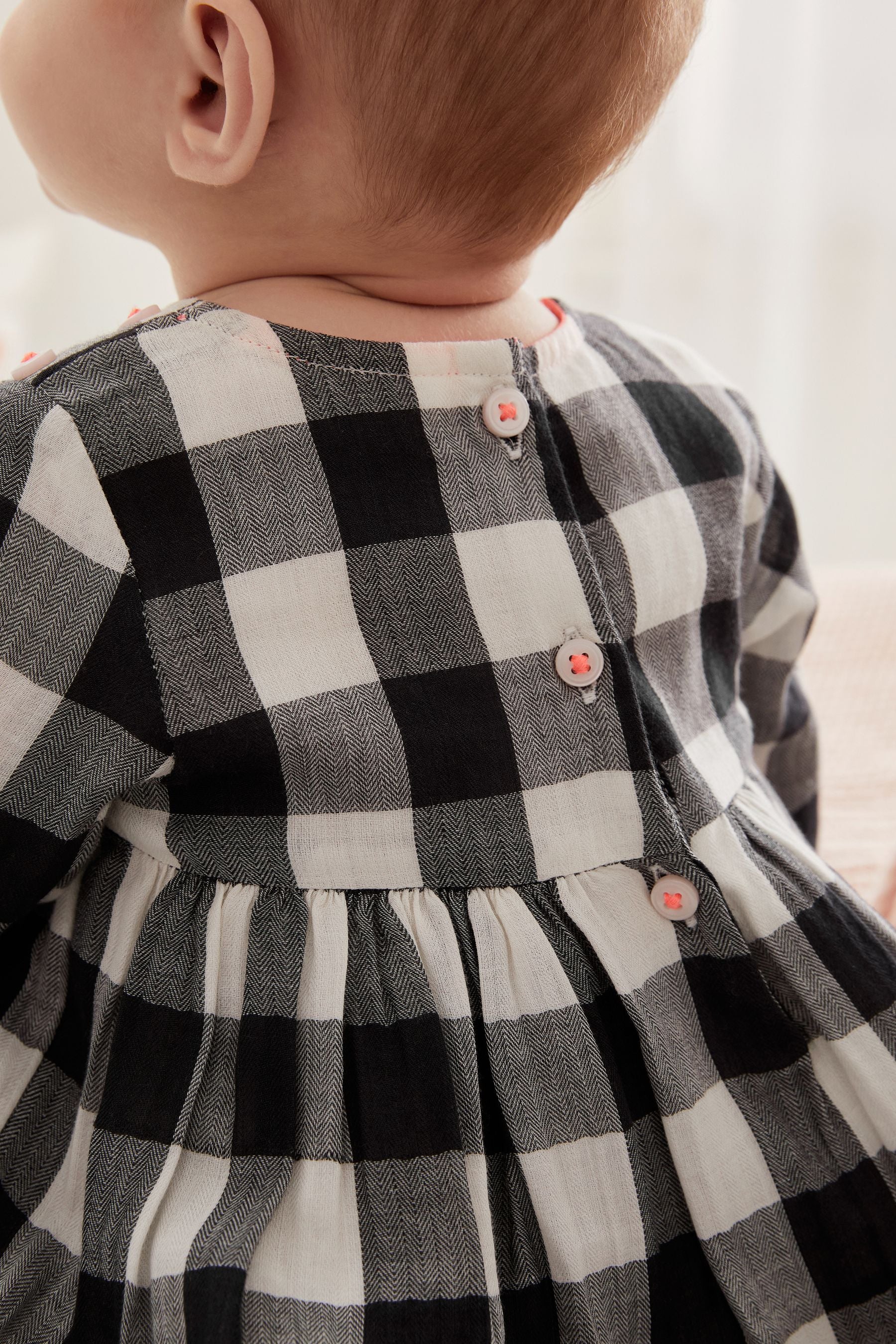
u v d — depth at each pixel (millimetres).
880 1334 461
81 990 478
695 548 495
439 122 399
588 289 1439
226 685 417
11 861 434
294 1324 399
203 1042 432
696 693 510
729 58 1377
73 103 436
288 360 427
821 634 1228
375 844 436
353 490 426
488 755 437
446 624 434
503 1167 438
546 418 458
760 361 1509
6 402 415
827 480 1610
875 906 773
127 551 409
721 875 462
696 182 1415
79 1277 430
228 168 410
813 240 1479
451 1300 408
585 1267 426
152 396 415
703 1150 445
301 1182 415
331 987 427
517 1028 434
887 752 1048
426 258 448
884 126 1435
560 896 447
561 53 389
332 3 383
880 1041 464
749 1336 442
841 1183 463
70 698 415
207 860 448
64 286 1204
